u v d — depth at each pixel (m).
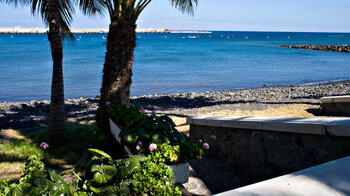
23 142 7.82
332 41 126.94
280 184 2.13
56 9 7.09
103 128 7.19
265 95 17.70
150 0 7.29
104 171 2.87
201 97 17.69
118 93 7.25
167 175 3.22
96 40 115.62
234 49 70.62
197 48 73.12
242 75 29.17
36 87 22.14
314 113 10.30
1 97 18.70
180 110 13.41
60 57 7.45
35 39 122.25
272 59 46.03
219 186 4.61
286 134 4.40
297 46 81.00
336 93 17.27
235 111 11.88
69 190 2.69
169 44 92.56
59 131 7.72
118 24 7.02
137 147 3.97
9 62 38.09
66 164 6.23
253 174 5.09
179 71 31.45
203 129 6.80
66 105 14.99
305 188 2.05
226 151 5.88
